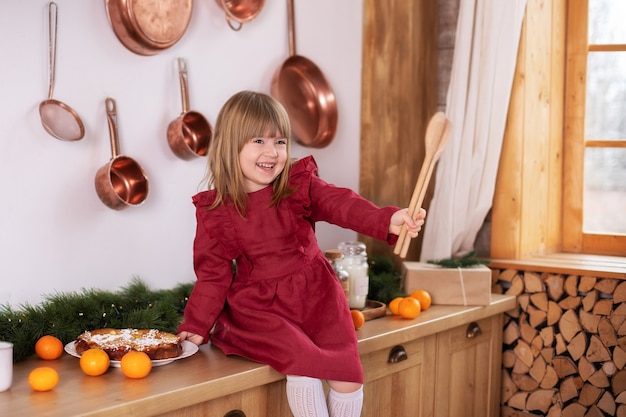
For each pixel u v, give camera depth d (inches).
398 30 116.3
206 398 63.9
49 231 77.9
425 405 92.8
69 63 78.5
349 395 72.3
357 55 114.3
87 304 76.2
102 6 80.9
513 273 108.9
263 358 70.8
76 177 79.7
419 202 68.4
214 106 93.8
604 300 103.0
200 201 75.9
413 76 119.5
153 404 59.7
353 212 71.9
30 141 75.9
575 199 121.3
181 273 91.5
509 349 110.0
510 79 107.7
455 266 101.0
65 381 63.7
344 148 112.3
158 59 86.9
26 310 74.3
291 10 102.6
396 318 90.6
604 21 119.4
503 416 111.0
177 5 85.6
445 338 95.4
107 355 66.1
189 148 86.7
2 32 73.1
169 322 78.6
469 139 109.2
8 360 61.0
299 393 69.7
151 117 86.7
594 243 120.0
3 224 74.3
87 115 80.4
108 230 83.1
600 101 120.3
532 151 113.7
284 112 75.2
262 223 74.3
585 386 105.0
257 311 73.5
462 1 108.9
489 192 110.2
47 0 76.2
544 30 114.9
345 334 73.0
